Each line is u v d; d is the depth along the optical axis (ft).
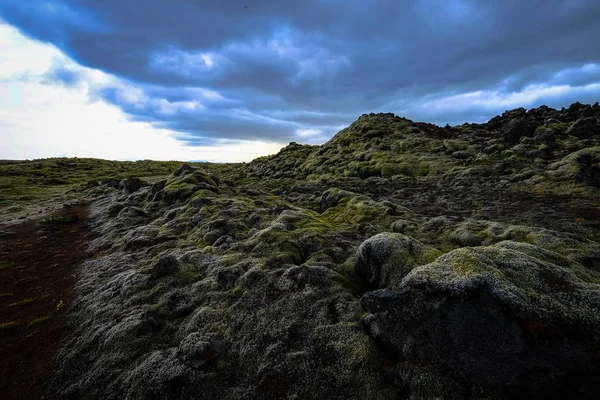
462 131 293.84
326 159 295.07
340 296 45.29
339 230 76.07
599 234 68.18
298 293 47.01
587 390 24.27
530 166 148.36
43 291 61.98
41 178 309.01
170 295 52.34
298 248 64.44
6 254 85.05
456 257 37.29
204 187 124.47
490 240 65.57
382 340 33.94
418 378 28.76
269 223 79.61
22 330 49.14
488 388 26.37
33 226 115.34
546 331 26.96
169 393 34.06
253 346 38.78
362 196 110.63
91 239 94.68
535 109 307.58
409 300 34.30
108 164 488.02
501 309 29.25
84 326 48.52
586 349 25.86
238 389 33.83
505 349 27.25
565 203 94.53
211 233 76.07
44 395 36.63
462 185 141.59
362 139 310.86
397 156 232.53
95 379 37.68
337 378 32.81
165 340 42.86
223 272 54.90
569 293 30.45
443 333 30.40
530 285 31.81
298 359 35.70
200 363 36.73
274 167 336.08
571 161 133.90
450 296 32.09
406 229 79.00
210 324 43.98
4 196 201.36
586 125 183.42
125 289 55.57
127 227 98.27
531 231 64.80
